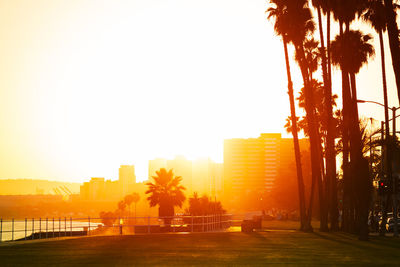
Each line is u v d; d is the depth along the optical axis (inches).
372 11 2018.9
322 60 2050.9
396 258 958.4
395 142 1700.3
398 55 1358.3
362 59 1909.4
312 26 2068.2
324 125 2748.5
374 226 2247.8
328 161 2038.6
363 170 1499.8
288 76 2047.2
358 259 936.3
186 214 3206.2
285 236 1622.8
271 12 2037.4
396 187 1680.6
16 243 1343.5
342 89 1907.0
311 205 1955.0
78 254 1024.2
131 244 1288.1
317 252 1072.8
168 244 1289.4
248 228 1968.5
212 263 862.5
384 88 2043.6
